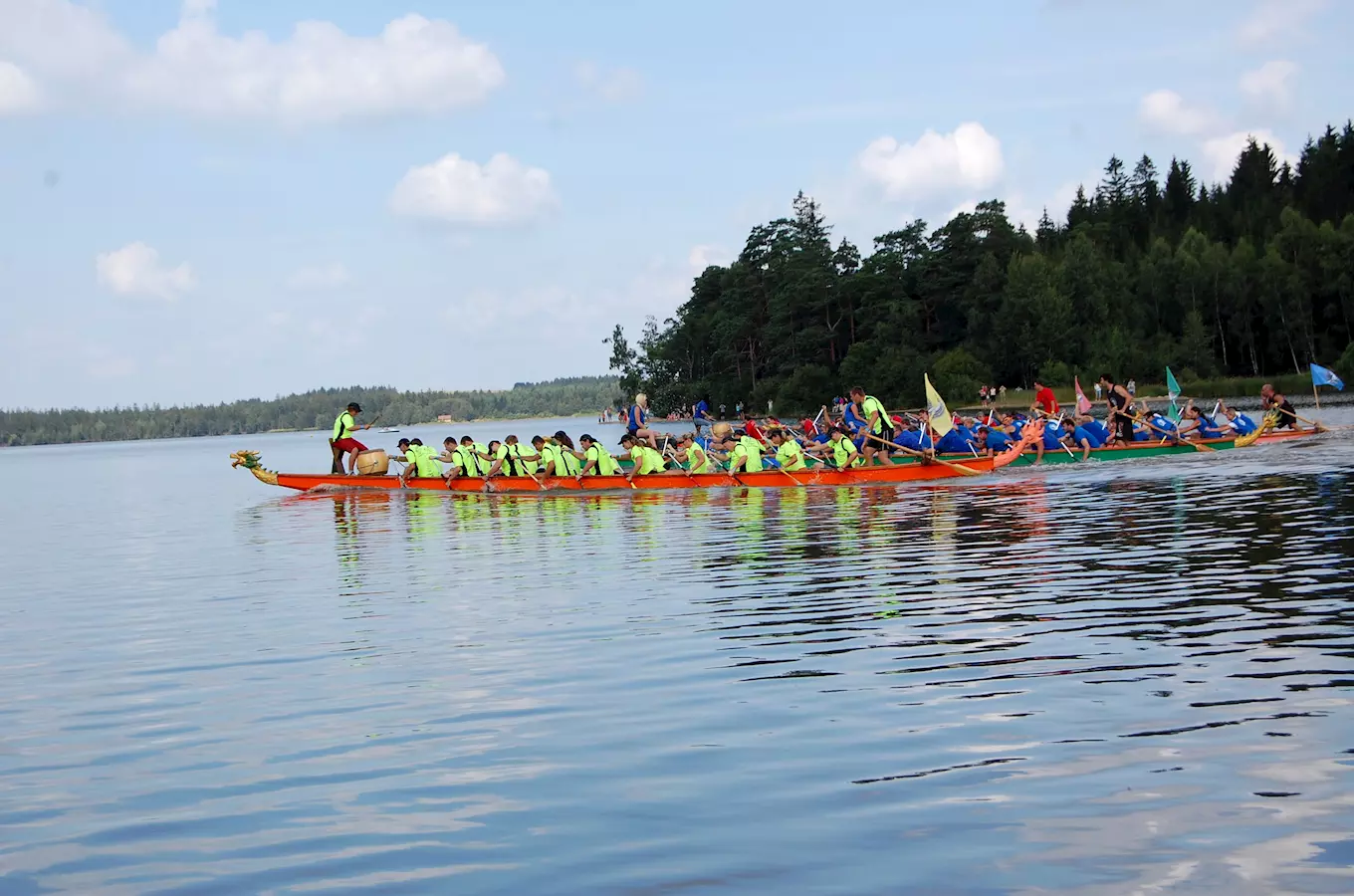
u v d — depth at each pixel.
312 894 5.85
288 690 10.22
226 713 9.55
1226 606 11.48
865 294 115.06
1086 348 102.88
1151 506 20.61
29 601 16.92
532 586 15.37
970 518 20.48
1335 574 12.84
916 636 10.95
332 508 31.47
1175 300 106.31
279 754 8.31
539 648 11.32
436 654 11.33
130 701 10.19
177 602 16.02
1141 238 135.75
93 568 20.80
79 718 9.67
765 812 6.61
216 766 8.12
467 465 33.53
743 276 128.50
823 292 119.94
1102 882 5.51
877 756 7.48
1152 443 31.81
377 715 9.19
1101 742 7.50
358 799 7.23
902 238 119.19
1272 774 6.77
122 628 14.09
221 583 17.69
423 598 14.95
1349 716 7.75
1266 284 100.38
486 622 12.91
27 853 6.63
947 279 112.38
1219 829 6.04
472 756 7.97
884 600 12.90
